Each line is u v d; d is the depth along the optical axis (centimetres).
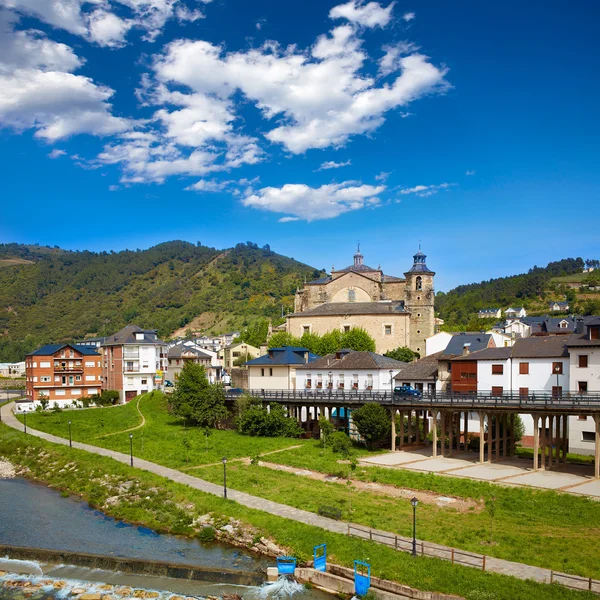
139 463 6412
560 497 4669
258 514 4550
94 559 4031
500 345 10238
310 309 13375
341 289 13450
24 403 10638
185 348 12938
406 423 7869
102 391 11575
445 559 3547
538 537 3922
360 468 5897
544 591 3058
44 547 4303
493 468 5838
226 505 4803
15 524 4866
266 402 8300
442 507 4631
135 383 11638
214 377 12750
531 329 13950
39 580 3803
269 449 6994
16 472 6894
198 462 6375
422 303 12488
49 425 8938
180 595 3544
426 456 6512
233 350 15238
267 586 3591
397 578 3347
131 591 3619
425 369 8369
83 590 3647
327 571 3641
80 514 5138
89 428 8644
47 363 11494
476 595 3055
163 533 4559
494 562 3509
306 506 4709
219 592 3578
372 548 3747
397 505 4694
